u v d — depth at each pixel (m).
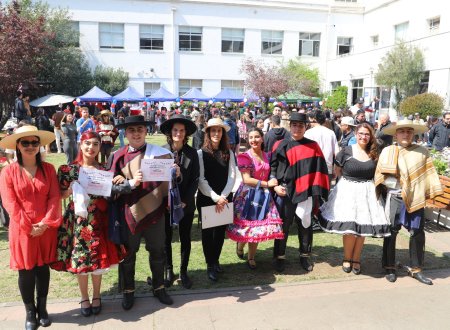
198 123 11.38
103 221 3.86
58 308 4.07
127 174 3.91
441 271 5.03
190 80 30.59
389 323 3.79
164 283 4.39
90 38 28.28
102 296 4.32
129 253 3.98
